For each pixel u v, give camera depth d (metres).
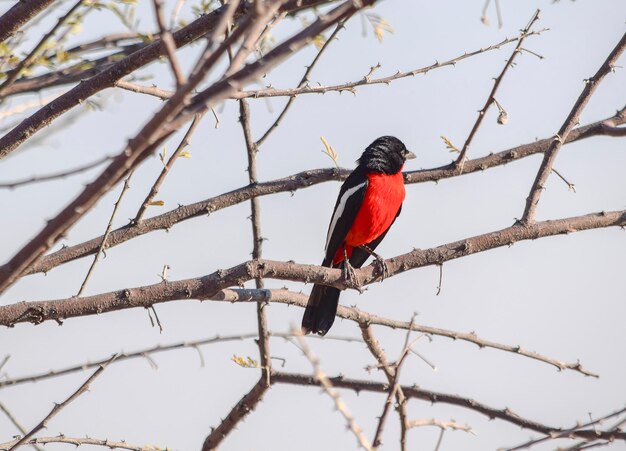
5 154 9.80
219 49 5.44
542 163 10.59
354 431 6.31
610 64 10.41
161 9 5.38
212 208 10.95
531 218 10.50
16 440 9.00
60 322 8.89
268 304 10.69
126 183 9.08
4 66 10.54
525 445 8.28
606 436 8.77
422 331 10.66
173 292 9.14
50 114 9.81
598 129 11.84
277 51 6.51
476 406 10.66
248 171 11.29
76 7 9.09
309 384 11.01
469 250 10.49
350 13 5.82
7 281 6.29
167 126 5.55
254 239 11.50
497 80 10.15
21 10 9.41
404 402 8.16
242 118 11.29
